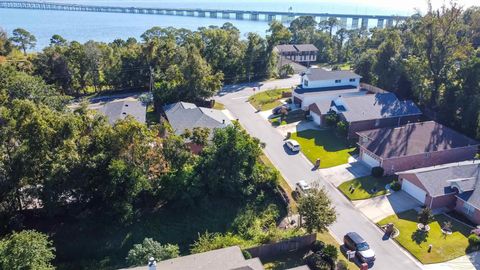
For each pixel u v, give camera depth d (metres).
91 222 36.91
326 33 130.38
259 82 90.69
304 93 71.88
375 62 79.12
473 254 34.25
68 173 35.19
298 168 50.25
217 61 89.12
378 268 32.84
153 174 39.72
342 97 62.72
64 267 33.81
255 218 40.41
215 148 41.47
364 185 46.09
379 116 60.16
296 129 62.09
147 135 39.44
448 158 51.44
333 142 57.50
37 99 52.69
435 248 35.09
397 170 49.09
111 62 82.00
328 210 34.97
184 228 38.50
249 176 42.69
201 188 40.47
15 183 34.84
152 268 25.11
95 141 37.34
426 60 70.38
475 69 59.16
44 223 36.94
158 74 79.19
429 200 41.03
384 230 38.09
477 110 57.41
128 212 36.75
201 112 57.53
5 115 37.38
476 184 40.91
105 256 35.44
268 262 33.38
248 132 60.69
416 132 53.09
